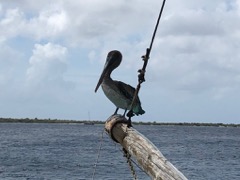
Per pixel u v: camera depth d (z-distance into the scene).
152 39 6.91
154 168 5.71
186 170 54.97
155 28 6.83
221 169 55.97
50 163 60.28
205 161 66.50
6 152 79.81
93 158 68.31
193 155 77.75
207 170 54.78
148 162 5.88
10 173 49.34
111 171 50.53
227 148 97.62
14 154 75.62
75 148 91.31
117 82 7.95
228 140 141.88
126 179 44.19
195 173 52.16
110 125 7.09
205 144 113.62
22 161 63.12
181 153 82.06
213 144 114.25
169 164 5.64
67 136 153.62
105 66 8.47
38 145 99.56
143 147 6.22
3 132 192.75
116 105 7.93
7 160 64.62
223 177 48.97
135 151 6.32
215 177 48.91
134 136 6.60
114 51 8.53
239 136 191.62
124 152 7.25
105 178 44.94
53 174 48.50
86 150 85.38
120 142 6.98
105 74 8.30
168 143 115.50
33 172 50.28
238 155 78.44
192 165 60.59
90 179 44.59
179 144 111.19
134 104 7.66
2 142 111.38
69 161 63.34
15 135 160.62
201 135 195.62
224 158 72.25
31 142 112.25
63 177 46.16
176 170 5.54
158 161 5.75
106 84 7.96
